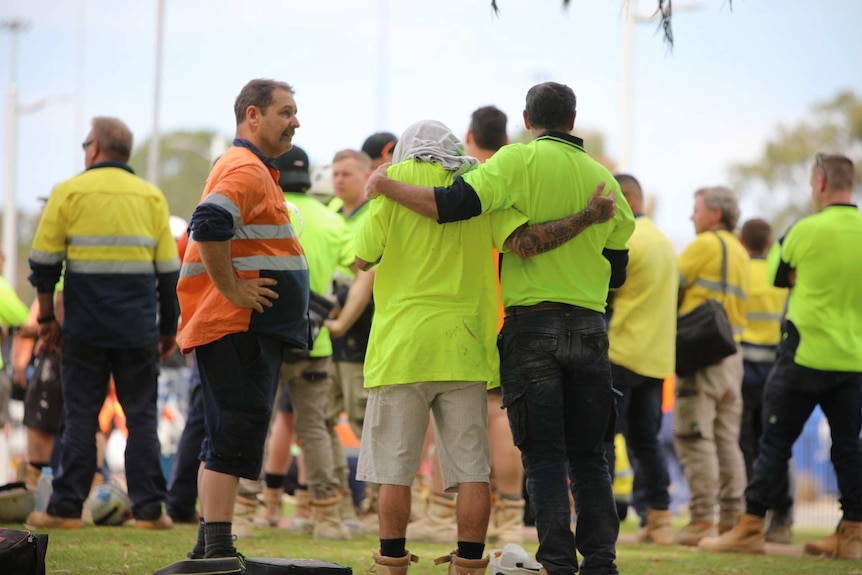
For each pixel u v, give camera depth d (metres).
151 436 20.73
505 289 13.90
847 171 20.88
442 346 13.52
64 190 20.20
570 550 13.31
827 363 20.22
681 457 23.20
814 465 41.12
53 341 20.47
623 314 21.42
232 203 13.50
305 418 20.66
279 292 14.10
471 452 13.67
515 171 13.66
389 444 13.68
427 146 14.04
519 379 13.62
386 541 13.72
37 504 21.73
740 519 21.08
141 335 20.62
